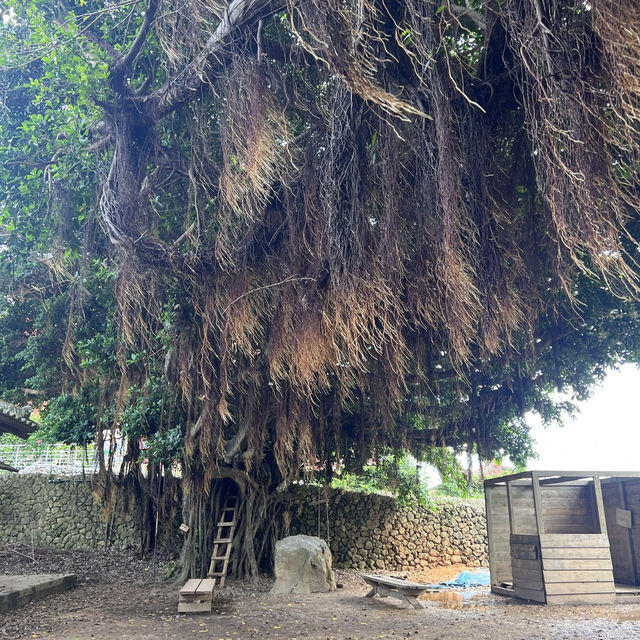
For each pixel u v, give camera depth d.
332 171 5.53
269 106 5.73
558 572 8.62
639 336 9.13
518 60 4.46
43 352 11.38
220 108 6.22
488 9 4.66
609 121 4.03
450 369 9.69
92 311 10.62
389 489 15.57
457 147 4.98
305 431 8.80
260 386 9.65
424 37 4.36
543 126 3.95
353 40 4.16
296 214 6.55
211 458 10.20
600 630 6.58
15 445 18.59
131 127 6.88
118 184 6.59
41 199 7.70
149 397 9.91
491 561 10.41
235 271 7.05
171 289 8.31
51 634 6.40
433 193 5.20
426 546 16.08
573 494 10.71
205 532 12.28
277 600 9.55
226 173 5.95
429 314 6.19
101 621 7.21
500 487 10.97
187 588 8.17
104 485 11.50
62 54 6.55
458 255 4.87
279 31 6.11
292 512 15.39
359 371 7.61
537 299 7.07
